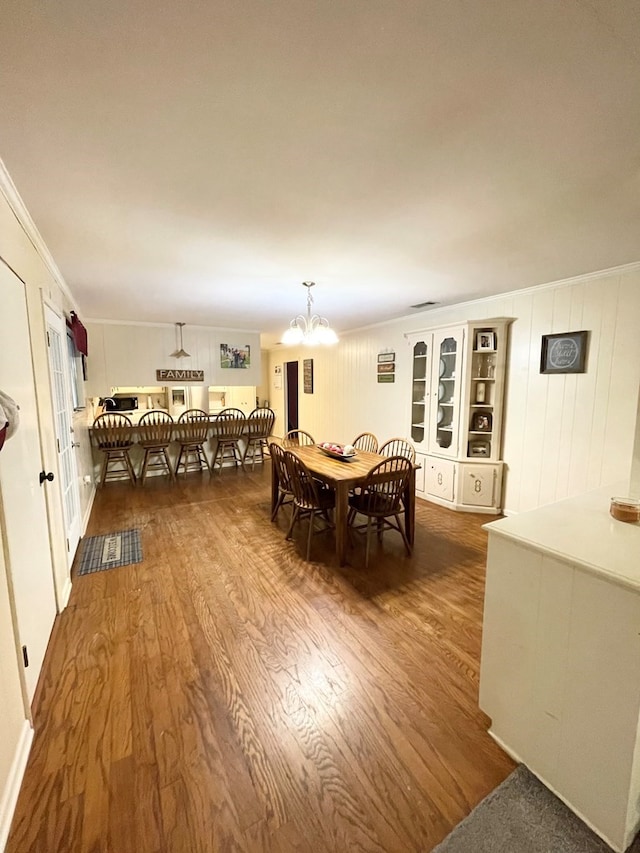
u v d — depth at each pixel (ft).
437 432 14.24
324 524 12.16
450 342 13.53
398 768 4.48
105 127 4.28
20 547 5.17
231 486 16.90
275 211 6.42
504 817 3.99
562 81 3.62
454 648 6.51
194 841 3.76
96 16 2.96
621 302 9.63
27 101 3.83
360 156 4.88
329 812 4.02
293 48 3.28
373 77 3.59
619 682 3.60
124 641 6.68
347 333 20.34
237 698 5.45
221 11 2.95
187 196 5.87
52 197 5.82
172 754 4.62
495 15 2.98
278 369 29.53
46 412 7.23
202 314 16.15
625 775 3.59
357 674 5.92
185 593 8.21
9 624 4.50
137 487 16.71
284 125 4.29
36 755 4.59
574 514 5.17
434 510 13.67
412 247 8.07
